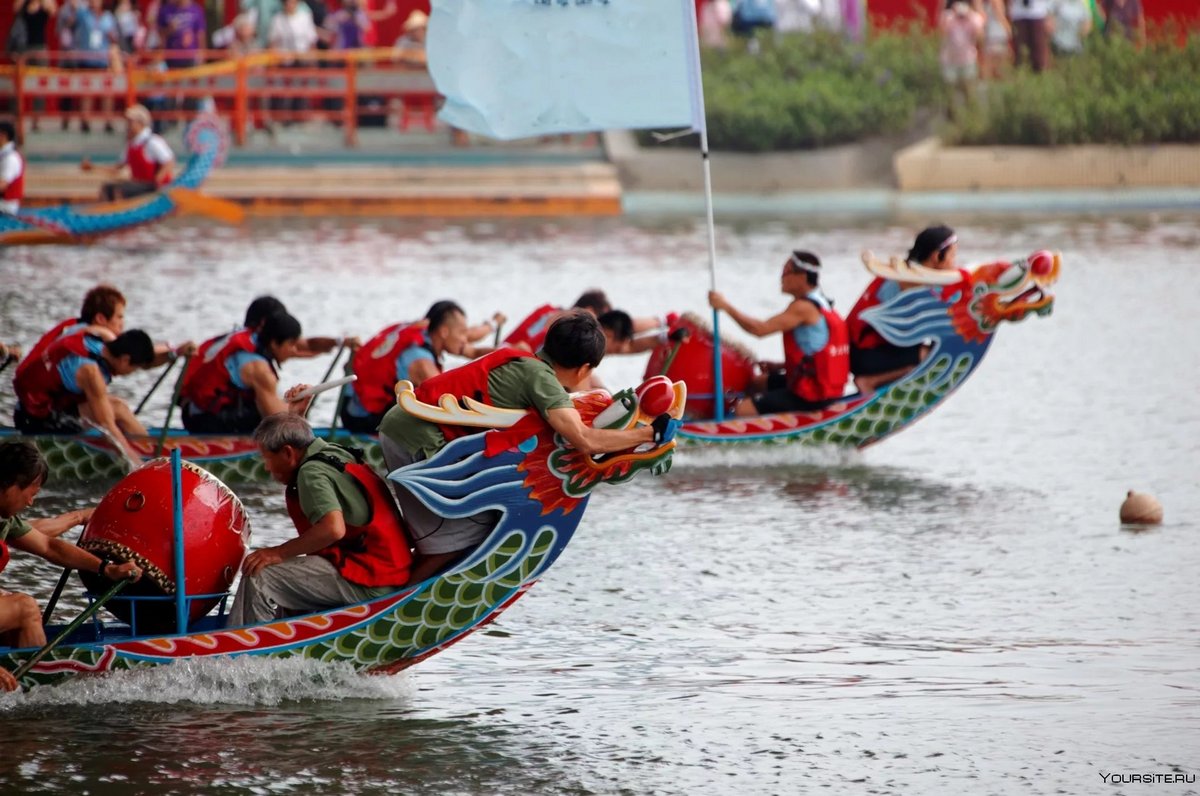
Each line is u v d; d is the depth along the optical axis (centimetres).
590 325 2128
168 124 8950
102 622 2244
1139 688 2234
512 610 2605
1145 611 2569
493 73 3566
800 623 2527
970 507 3250
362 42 9150
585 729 2091
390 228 7775
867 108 8906
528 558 2141
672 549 2958
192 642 2130
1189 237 7400
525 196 8406
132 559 2120
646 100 3628
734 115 8794
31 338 4769
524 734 2070
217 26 9750
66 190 7988
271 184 8312
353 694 2186
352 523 2117
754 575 2791
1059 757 2002
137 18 9044
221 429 3409
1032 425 3997
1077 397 4303
